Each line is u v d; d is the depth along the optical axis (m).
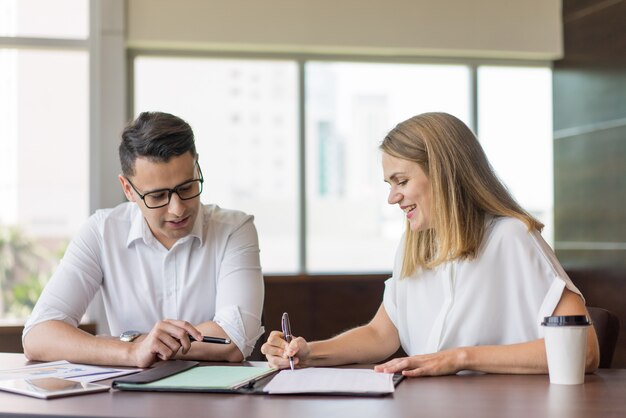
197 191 2.26
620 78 4.90
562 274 1.96
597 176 5.14
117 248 2.44
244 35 5.23
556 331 1.64
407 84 5.55
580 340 1.63
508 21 5.47
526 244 1.98
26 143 5.13
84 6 5.18
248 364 2.02
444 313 2.03
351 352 2.06
